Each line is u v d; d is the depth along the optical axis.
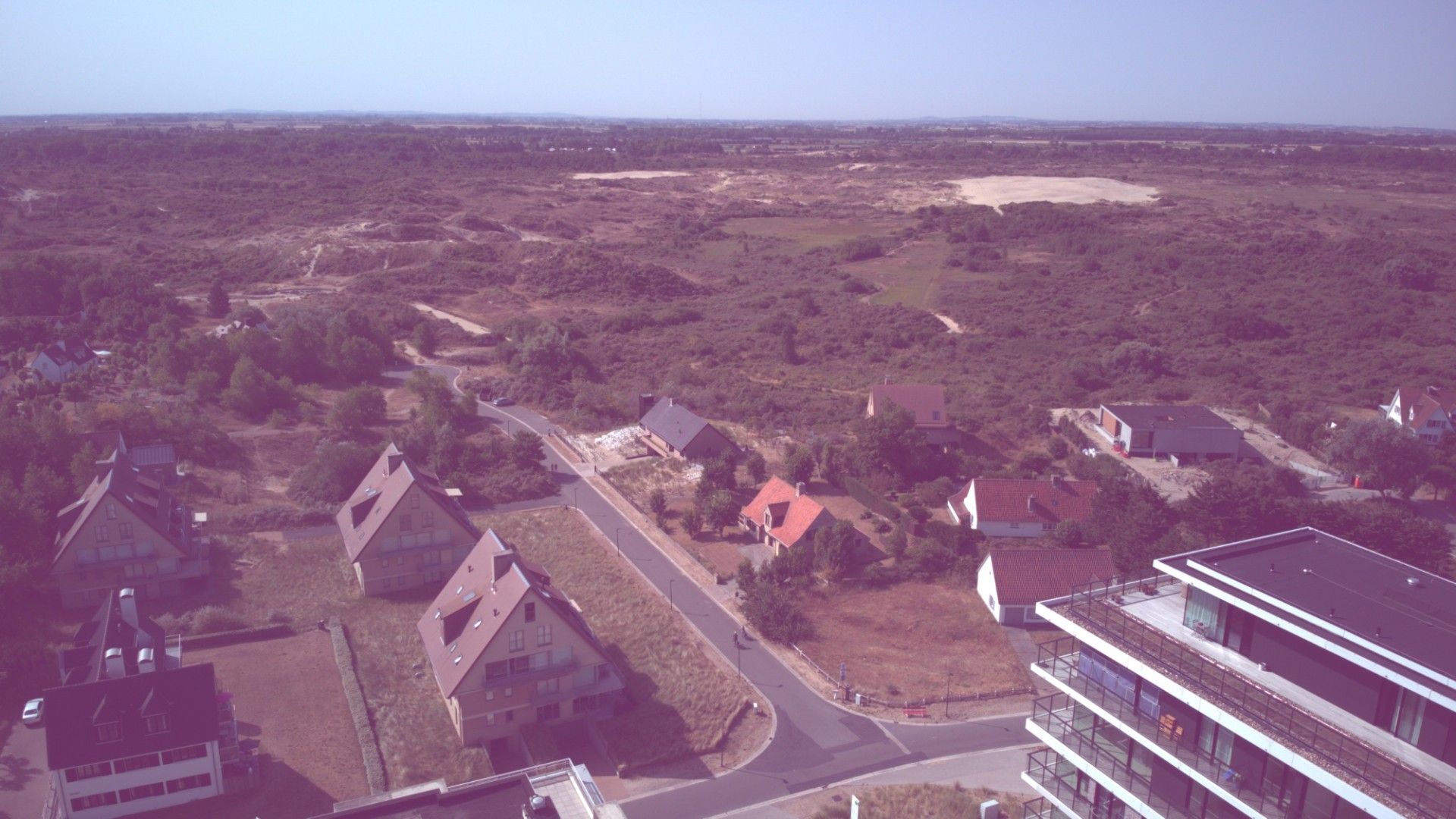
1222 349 128.12
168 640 53.06
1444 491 82.75
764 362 123.94
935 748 47.28
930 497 78.88
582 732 49.12
